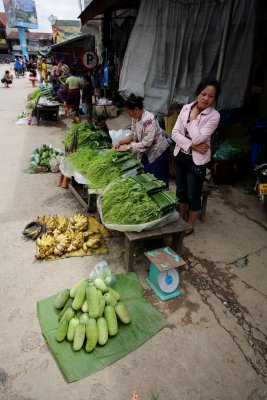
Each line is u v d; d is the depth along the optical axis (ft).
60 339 7.60
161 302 9.23
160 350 7.68
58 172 18.65
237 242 12.46
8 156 21.06
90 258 10.90
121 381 6.91
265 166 13.78
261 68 18.61
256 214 14.82
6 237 11.80
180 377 7.08
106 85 36.35
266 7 16.05
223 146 17.63
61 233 11.74
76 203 14.88
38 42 178.81
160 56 15.01
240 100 17.03
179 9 14.32
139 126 11.85
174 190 16.80
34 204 14.57
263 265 11.17
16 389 6.64
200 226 13.46
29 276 9.87
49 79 66.69
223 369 7.32
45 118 33.24
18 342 7.67
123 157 12.02
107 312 7.87
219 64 14.70
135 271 10.43
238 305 9.30
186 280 10.22
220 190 17.21
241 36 15.39
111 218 9.52
